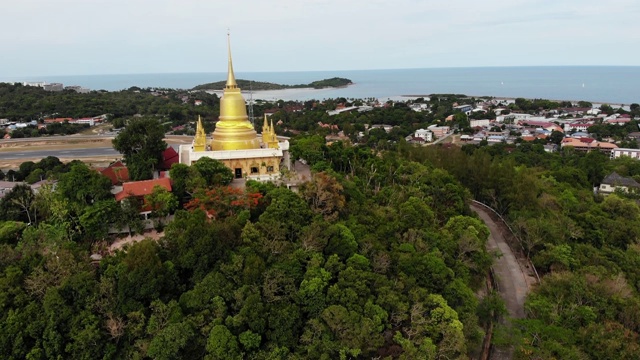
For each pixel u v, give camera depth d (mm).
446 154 151375
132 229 85750
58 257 67875
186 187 93500
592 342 68000
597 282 83750
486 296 83188
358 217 88438
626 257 101000
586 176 176000
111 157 187375
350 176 117688
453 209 106125
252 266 67125
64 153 196250
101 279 65062
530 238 100000
